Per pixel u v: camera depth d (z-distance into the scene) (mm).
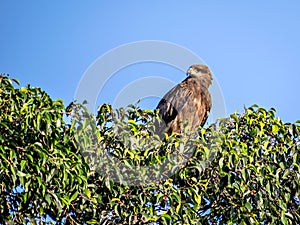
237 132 18859
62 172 16719
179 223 17422
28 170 16672
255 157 18688
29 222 17172
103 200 17844
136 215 17562
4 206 16969
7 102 17547
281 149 18891
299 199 18922
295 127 19312
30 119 16969
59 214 17016
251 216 17906
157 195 17453
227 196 18312
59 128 17422
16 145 16641
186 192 18297
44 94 17938
